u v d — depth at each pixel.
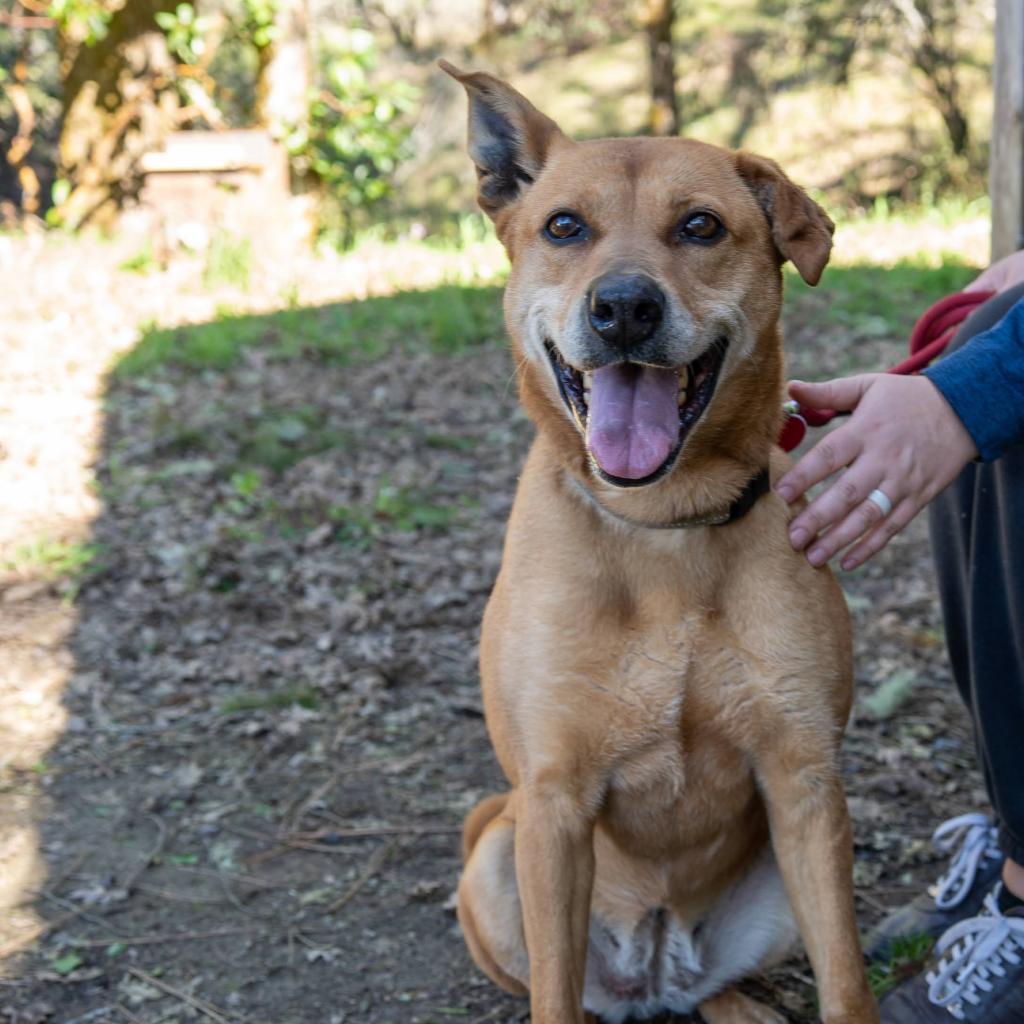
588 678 2.50
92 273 9.37
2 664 4.43
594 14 27.53
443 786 3.77
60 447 6.30
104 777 3.78
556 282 2.61
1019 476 2.40
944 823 3.22
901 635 4.61
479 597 5.00
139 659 4.50
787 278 9.11
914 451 2.22
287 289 9.10
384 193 13.20
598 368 2.44
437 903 3.23
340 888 3.28
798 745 2.49
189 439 6.30
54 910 3.17
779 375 2.61
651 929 2.82
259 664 4.43
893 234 11.24
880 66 24.58
